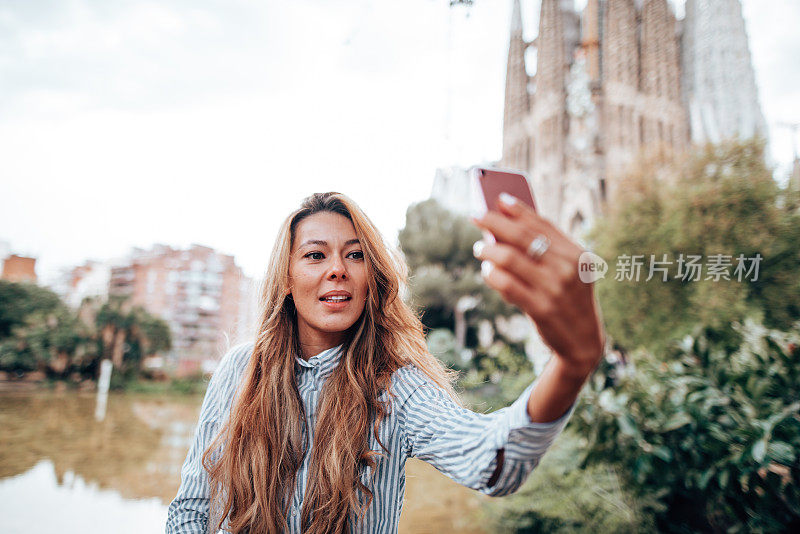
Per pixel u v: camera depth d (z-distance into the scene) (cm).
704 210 444
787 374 205
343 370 97
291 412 96
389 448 91
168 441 673
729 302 403
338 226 98
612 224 534
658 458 229
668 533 246
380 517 91
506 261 37
